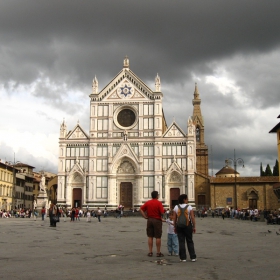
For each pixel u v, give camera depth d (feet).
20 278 50.75
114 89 387.75
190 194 364.58
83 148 384.27
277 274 53.42
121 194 378.12
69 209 369.50
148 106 381.81
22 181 479.00
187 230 65.26
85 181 377.71
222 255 73.72
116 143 380.17
